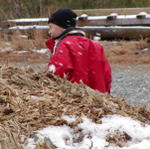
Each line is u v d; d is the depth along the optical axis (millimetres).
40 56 23188
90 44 7539
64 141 4734
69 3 37531
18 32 27625
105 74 7770
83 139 4809
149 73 18641
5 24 29859
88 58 7457
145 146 4793
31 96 5555
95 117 5129
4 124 4828
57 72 7156
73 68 7277
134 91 15648
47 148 4594
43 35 27531
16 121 4898
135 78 17719
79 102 5449
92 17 28938
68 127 4922
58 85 5988
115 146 4797
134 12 28531
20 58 22797
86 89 5875
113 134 4918
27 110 5156
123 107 5652
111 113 5301
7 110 5117
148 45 24750
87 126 4945
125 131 4992
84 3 37812
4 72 6203
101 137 4879
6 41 27172
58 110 5195
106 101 5570
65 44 7371
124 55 22938
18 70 6344
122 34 27453
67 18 8094
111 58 22328
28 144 4602
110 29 27750
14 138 4637
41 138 4656
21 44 25359
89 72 7449
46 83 6016
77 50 7336
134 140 4949
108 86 7926
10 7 32906
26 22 29766
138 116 5531
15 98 5398
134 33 27078
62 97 5562
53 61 7246
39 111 5145
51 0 33875
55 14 8133
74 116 5090
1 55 23516
